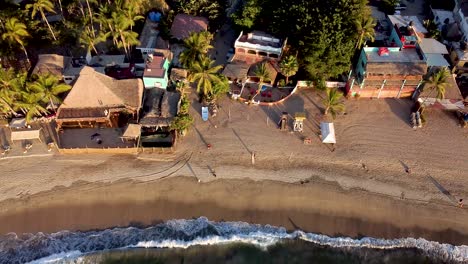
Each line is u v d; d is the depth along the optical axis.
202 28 83.69
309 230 59.06
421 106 72.06
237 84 77.25
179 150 67.19
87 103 68.56
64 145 67.38
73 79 72.50
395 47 74.81
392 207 61.38
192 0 85.94
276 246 57.59
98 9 85.50
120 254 56.41
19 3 87.75
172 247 57.16
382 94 75.56
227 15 90.12
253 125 71.00
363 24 74.56
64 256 55.84
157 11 88.38
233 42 85.31
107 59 77.44
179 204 61.34
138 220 59.72
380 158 66.88
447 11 89.25
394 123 71.88
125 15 75.62
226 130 70.12
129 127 66.25
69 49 81.81
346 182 63.94
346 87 76.50
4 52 77.38
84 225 59.19
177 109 68.94
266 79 74.69
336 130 70.62
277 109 73.62
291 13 77.38
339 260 56.50
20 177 64.00
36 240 57.38
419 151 67.81
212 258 56.41
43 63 73.56
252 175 64.50
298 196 62.31
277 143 68.50
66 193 62.25
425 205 61.66
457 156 67.31
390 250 57.31
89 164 65.50
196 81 76.00
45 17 81.81
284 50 79.62
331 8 76.12
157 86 73.00
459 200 62.09
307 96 75.94
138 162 65.81
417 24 84.06
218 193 62.41
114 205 61.12
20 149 67.25
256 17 81.62
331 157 66.88
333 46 72.12
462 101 72.69
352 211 60.94
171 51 80.56
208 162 65.94
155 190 62.62
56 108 70.44
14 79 64.25
